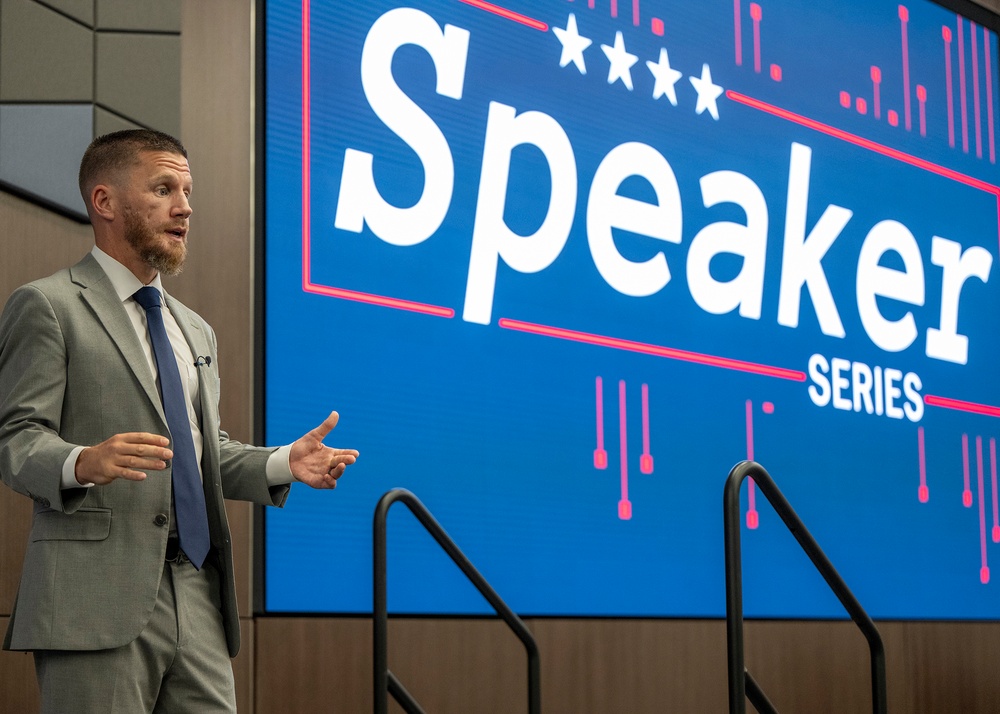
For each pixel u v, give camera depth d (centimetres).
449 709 488
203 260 449
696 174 621
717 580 589
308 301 474
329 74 492
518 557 520
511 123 549
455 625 495
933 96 764
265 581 449
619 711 540
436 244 514
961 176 773
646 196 597
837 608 638
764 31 670
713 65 641
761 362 632
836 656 632
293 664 450
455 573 498
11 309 268
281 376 462
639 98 603
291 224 473
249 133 464
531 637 405
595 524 548
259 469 289
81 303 270
